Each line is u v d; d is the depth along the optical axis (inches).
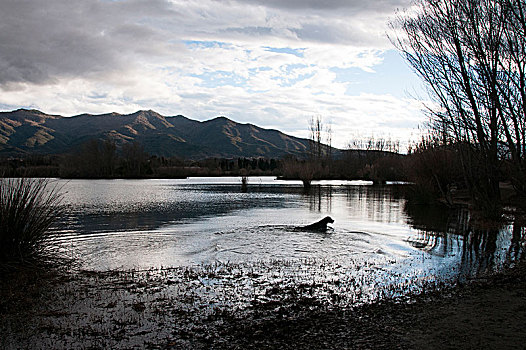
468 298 240.8
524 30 341.7
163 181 2368.4
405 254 404.8
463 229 568.7
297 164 2432.3
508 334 181.5
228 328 201.2
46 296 258.1
